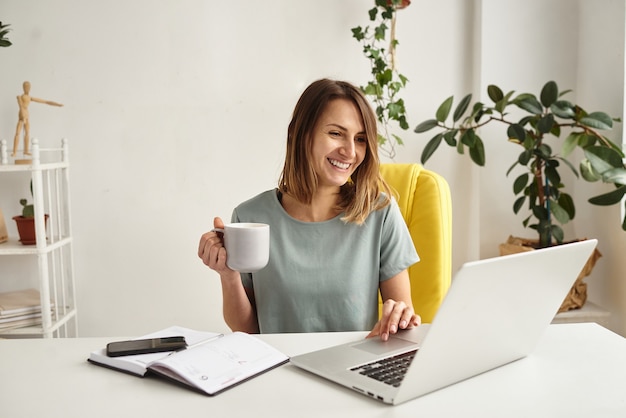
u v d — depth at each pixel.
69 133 2.60
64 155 2.51
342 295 1.48
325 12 2.63
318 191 1.52
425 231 1.83
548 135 2.68
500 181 2.68
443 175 2.75
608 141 2.24
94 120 2.61
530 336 1.05
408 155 2.72
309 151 1.47
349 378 0.95
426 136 2.71
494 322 0.94
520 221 2.70
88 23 2.56
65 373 1.01
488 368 1.01
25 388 0.95
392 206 1.56
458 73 2.71
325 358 1.05
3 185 2.59
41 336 2.51
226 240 1.13
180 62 2.62
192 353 1.01
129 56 2.60
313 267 1.49
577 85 2.67
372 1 2.64
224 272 1.36
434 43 2.69
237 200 2.69
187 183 2.67
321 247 1.51
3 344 1.17
